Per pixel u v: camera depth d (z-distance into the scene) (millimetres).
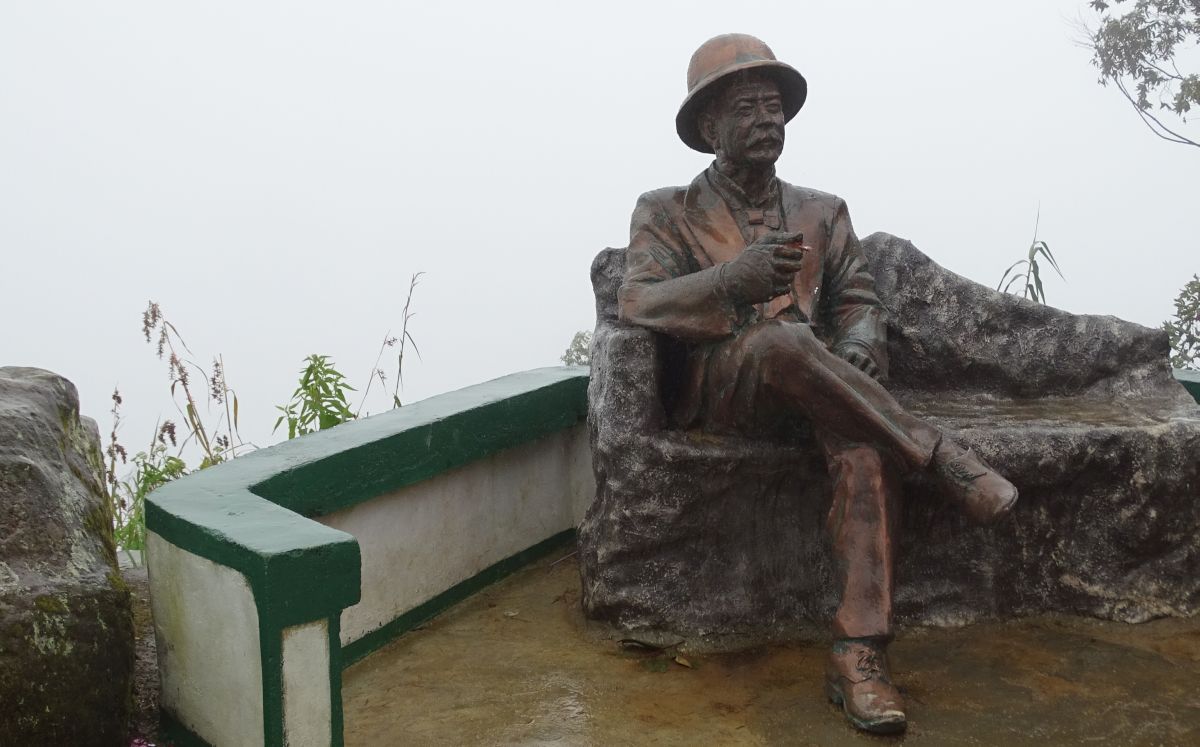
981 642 3682
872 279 3943
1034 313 4305
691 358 3688
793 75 3809
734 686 3387
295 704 2578
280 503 3219
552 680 3434
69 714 2662
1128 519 3783
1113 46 12078
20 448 2850
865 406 3283
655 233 3854
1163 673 3432
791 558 3762
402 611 3812
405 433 3725
